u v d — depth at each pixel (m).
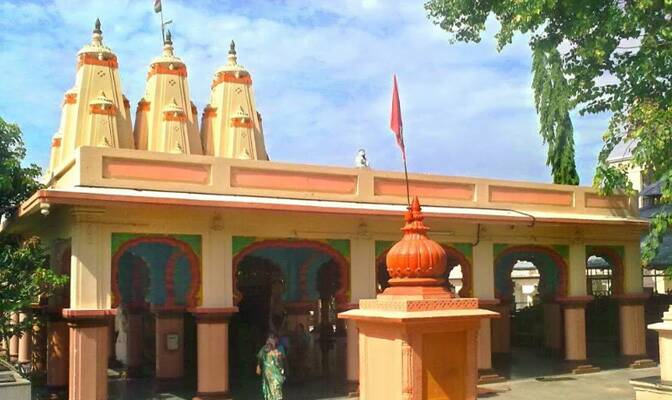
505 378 14.77
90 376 10.80
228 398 11.93
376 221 13.67
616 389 13.51
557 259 16.14
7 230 14.62
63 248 12.41
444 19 16.12
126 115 16.92
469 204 14.94
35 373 14.43
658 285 26.77
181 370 14.79
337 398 12.76
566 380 14.72
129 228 11.39
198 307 11.92
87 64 16.36
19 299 11.23
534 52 15.09
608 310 21.09
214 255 12.09
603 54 13.03
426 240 5.48
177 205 11.00
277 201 12.38
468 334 5.30
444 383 5.14
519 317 22.34
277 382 11.50
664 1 11.81
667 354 8.99
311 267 16.08
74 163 11.78
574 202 16.55
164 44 17.84
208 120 18.42
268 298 17.44
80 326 10.82
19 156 13.74
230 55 18.78
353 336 13.16
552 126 21.91
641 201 24.70
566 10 13.53
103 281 11.09
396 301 5.19
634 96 13.70
